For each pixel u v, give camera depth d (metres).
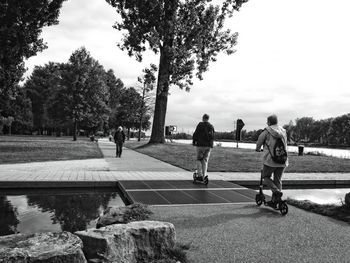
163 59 28.09
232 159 19.14
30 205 7.48
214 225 5.47
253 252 4.27
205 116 10.09
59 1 23.67
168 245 4.09
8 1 21.52
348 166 17.34
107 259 3.38
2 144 28.00
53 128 90.31
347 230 5.35
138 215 5.77
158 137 29.69
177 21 26.53
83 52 47.88
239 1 28.62
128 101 51.88
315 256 4.18
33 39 24.05
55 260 2.91
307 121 110.50
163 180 10.45
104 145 36.41
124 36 27.98
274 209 6.79
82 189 9.59
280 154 6.66
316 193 10.45
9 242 3.15
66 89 47.38
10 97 30.50
